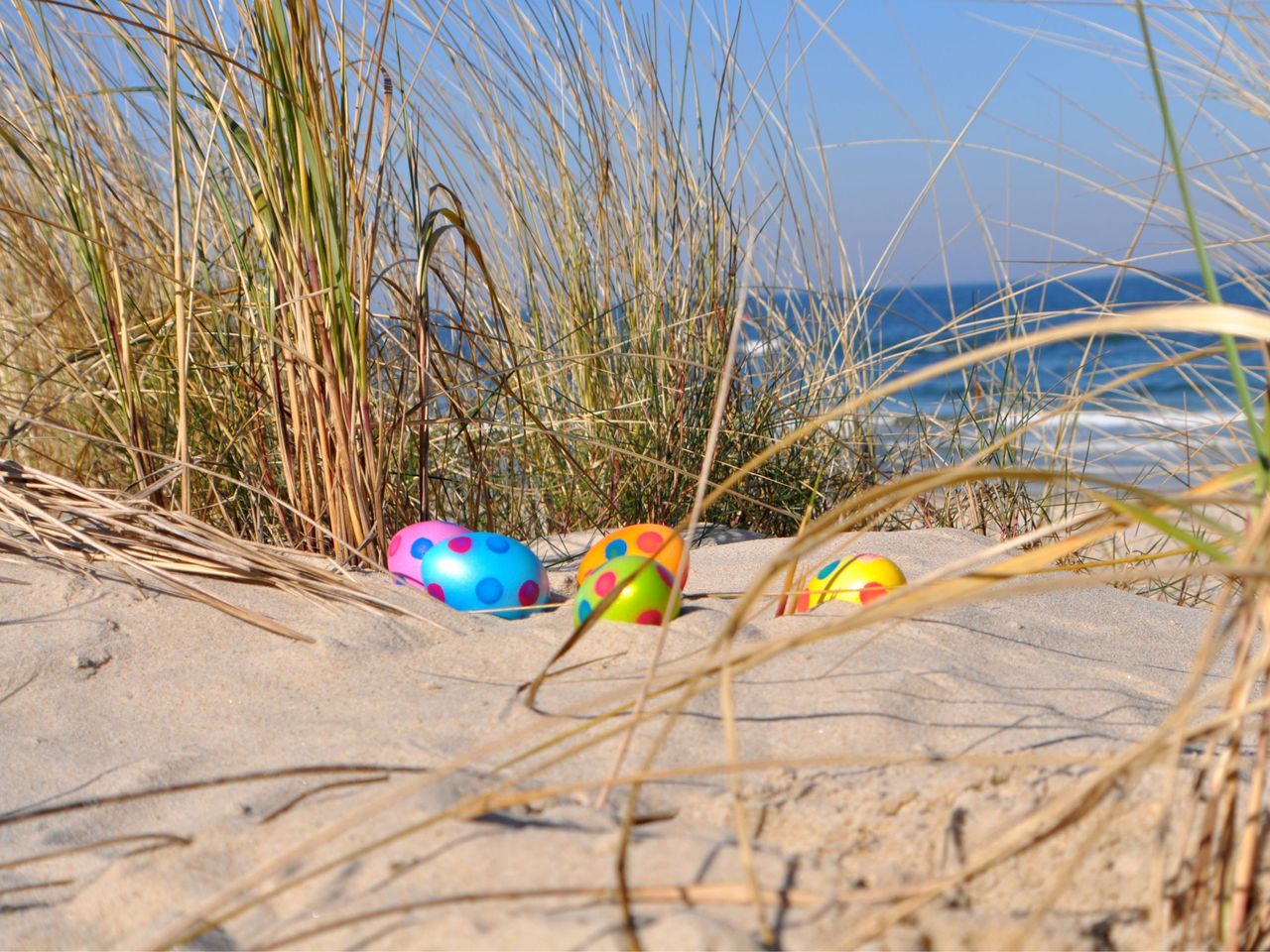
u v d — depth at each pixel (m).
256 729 0.72
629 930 0.54
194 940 0.59
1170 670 0.80
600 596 0.81
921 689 0.72
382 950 0.57
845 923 0.57
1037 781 0.65
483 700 0.73
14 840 0.65
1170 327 0.48
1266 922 0.56
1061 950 0.59
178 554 0.86
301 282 0.86
